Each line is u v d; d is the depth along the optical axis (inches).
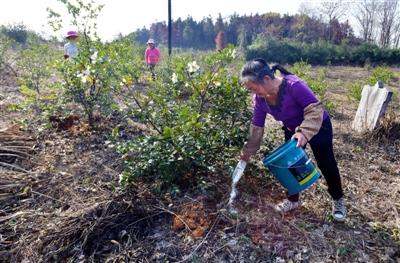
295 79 100.4
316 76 599.5
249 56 946.1
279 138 189.3
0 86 311.9
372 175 158.2
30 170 146.9
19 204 127.0
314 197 131.3
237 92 132.3
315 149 107.6
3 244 108.7
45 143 171.0
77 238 109.7
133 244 107.0
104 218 114.0
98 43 188.7
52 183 137.9
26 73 317.4
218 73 132.1
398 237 111.0
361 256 102.7
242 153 114.8
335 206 116.3
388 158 181.8
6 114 215.9
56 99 217.9
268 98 102.7
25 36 745.6
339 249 104.3
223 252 102.6
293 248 104.3
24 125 186.4
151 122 131.0
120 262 100.8
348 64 954.1
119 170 147.3
